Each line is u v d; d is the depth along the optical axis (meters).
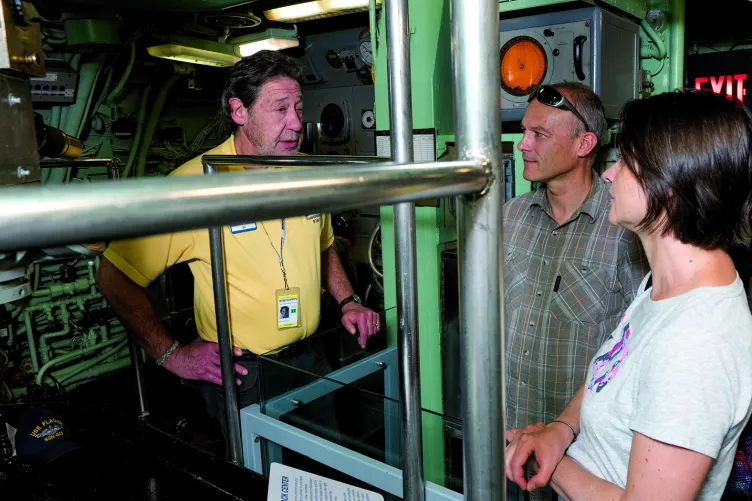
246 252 1.94
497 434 0.57
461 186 0.48
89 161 2.39
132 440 1.27
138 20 4.06
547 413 1.78
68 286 4.03
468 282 0.54
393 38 0.83
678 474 0.73
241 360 2.00
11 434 1.29
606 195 1.77
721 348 0.74
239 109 2.01
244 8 3.99
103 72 4.16
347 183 0.39
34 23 0.57
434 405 2.27
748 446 1.02
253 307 1.97
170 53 4.10
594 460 0.93
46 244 0.28
